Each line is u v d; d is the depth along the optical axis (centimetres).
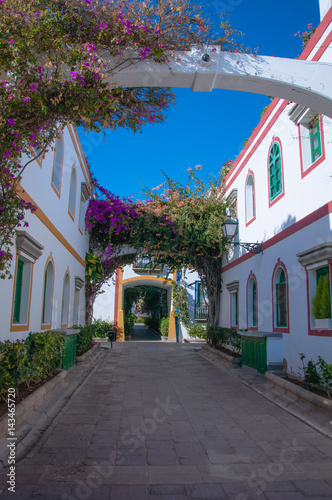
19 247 689
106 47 547
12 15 487
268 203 1060
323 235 760
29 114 494
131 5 546
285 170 948
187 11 562
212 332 1537
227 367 1172
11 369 571
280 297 990
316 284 802
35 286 817
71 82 489
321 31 752
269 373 882
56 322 1034
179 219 1505
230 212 1466
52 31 501
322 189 768
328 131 748
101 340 2222
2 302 630
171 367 1199
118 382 943
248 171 1252
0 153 484
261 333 955
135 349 1720
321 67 601
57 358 806
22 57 488
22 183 708
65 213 1137
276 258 995
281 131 971
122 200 1655
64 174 1110
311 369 703
